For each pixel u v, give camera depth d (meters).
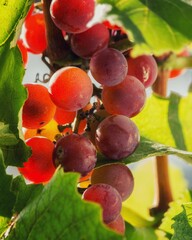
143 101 0.30
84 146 0.28
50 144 0.29
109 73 0.29
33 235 0.24
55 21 0.29
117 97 0.29
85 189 0.28
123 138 0.29
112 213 0.27
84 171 0.28
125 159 0.30
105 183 0.28
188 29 0.30
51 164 0.29
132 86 0.30
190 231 0.29
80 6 0.29
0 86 0.28
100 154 0.29
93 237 0.22
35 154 0.29
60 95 0.28
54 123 0.30
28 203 0.26
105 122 0.29
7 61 0.28
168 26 0.30
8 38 0.29
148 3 0.30
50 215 0.24
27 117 0.29
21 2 0.29
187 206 0.30
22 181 0.27
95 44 0.30
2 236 0.27
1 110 0.28
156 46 0.29
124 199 0.29
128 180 0.29
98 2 0.30
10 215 0.27
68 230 0.23
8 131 0.27
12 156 0.28
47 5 0.30
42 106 0.29
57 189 0.24
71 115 0.30
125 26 0.29
